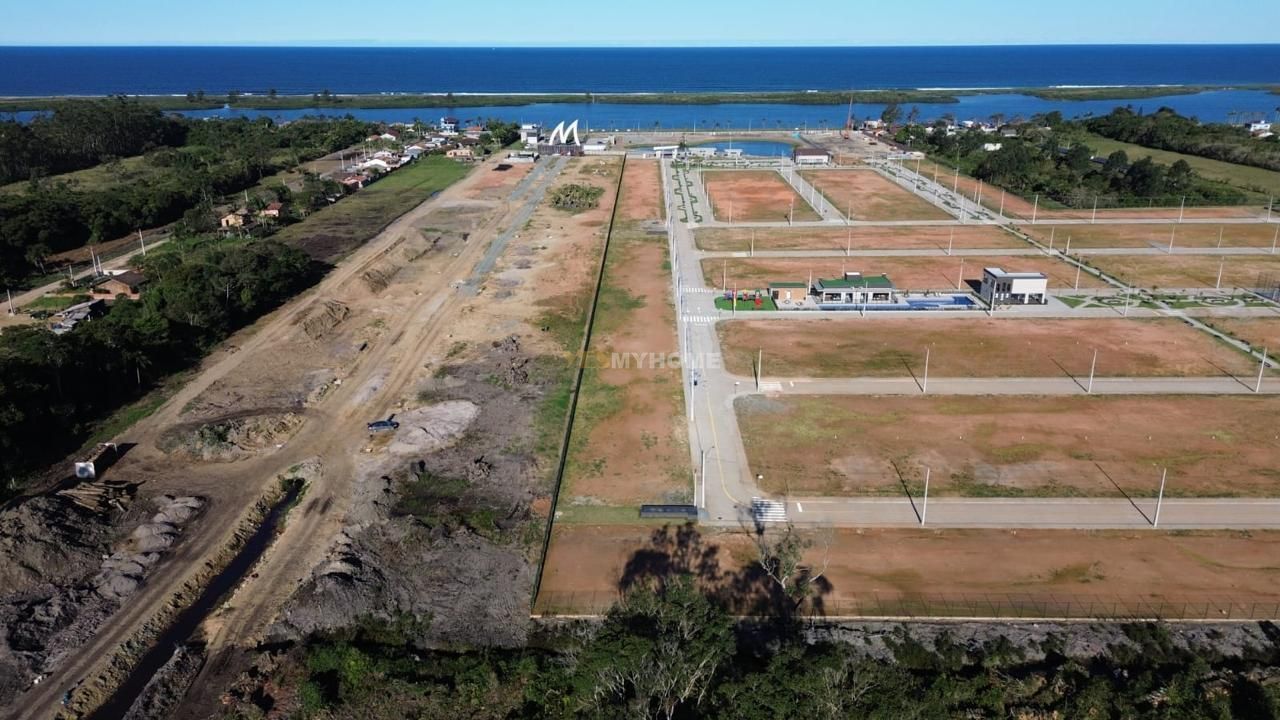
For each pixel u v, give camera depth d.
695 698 37.00
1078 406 71.00
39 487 59.59
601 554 51.75
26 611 45.84
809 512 55.94
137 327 80.12
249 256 99.81
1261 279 106.62
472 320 94.31
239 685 41.38
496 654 42.94
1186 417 68.56
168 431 67.75
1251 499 56.47
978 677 40.12
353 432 68.12
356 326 92.75
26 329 76.12
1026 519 54.72
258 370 80.31
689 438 66.56
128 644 44.53
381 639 44.59
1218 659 42.31
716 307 98.62
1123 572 49.31
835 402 72.62
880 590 48.00
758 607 46.66
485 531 53.91
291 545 53.09
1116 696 38.50
